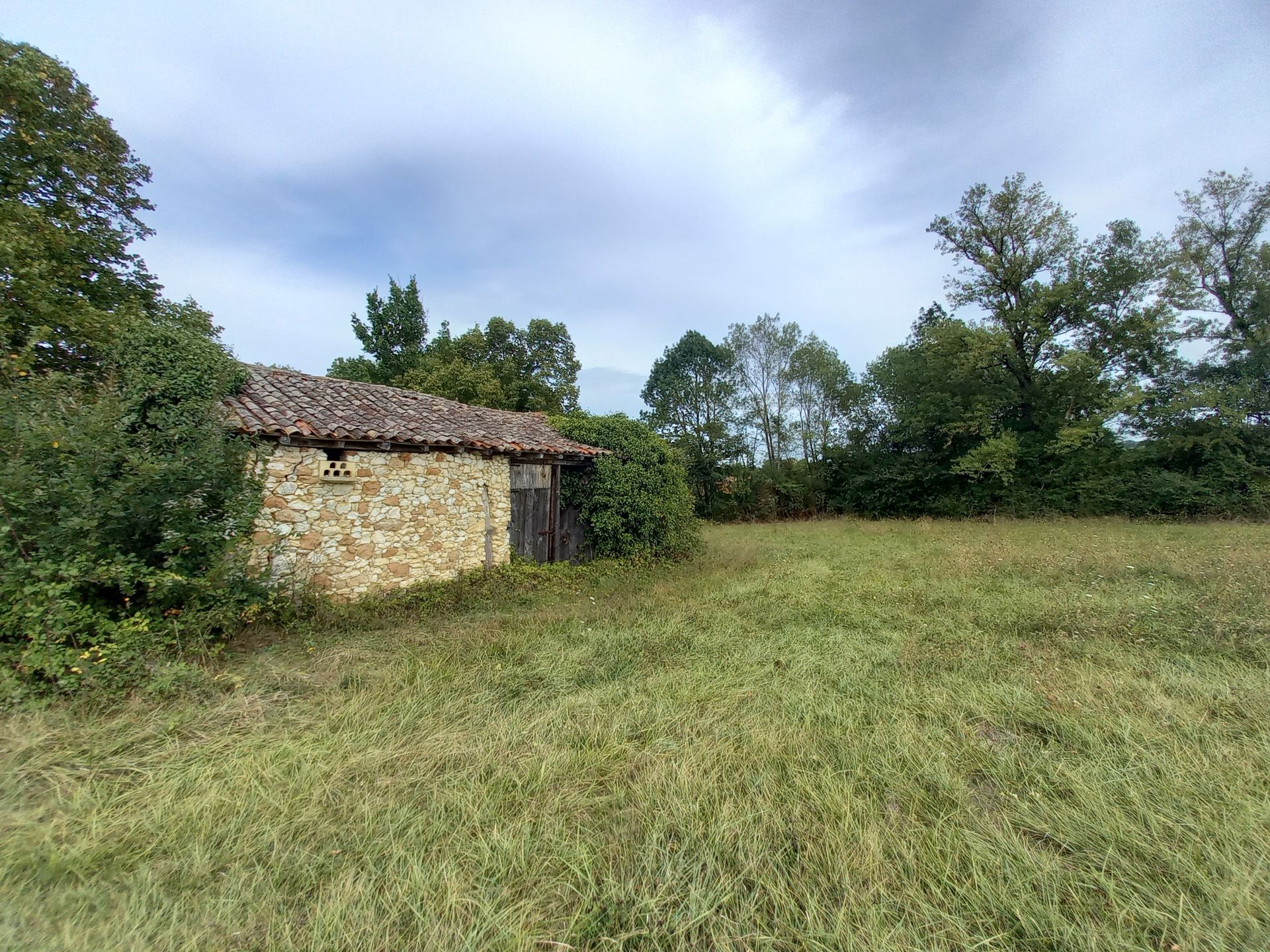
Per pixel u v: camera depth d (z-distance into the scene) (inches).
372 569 306.5
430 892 87.2
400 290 1161.4
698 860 94.5
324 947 77.9
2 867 93.0
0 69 384.8
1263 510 680.4
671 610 279.1
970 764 125.6
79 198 465.4
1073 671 179.0
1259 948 74.5
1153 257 767.1
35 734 135.6
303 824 105.8
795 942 79.0
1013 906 83.0
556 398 1060.5
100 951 77.8
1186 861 90.7
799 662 196.5
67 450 186.1
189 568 210.2
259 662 200.1
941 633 227.1
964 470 872.9
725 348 1160.8
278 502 272.5
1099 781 116.2
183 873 92.9
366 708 158.7
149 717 149.6
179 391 258.7
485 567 370.9
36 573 167.0
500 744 136.8
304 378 360.8
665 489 472.1
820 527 834.8
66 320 406.9
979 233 853.8
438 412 388.8
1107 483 777.6
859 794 114.6
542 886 89.4
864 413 1121.4
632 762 128.6
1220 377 761.6
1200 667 178.5
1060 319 841.5
